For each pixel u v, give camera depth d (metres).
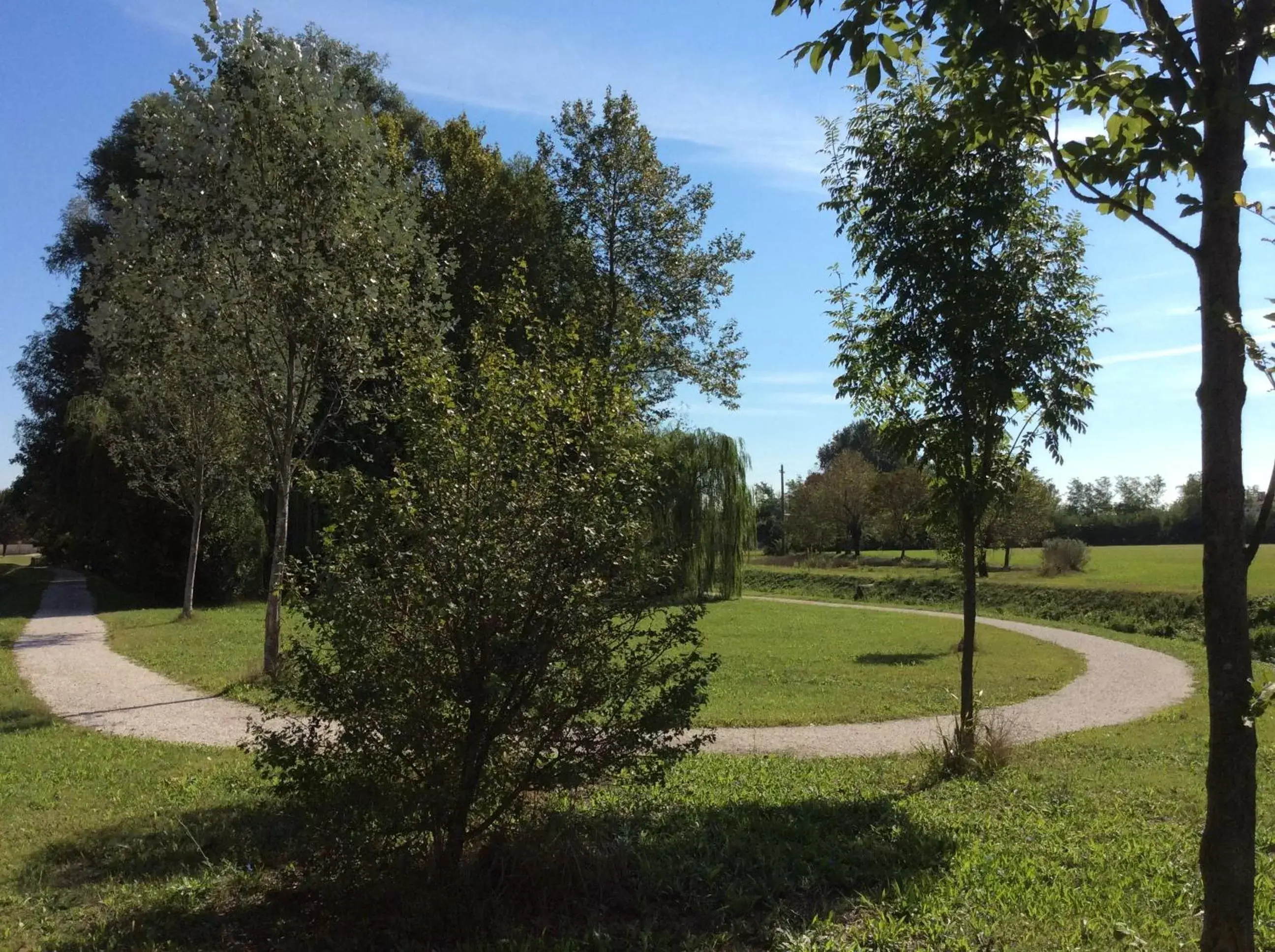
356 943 4.43
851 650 22.12
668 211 31.44
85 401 30.33
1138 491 102.06
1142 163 3.21
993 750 8.77
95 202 34.25
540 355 5.42
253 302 14.03
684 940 4.47
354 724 4.48
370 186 14.85
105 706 12.60
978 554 14.52
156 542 30.28
